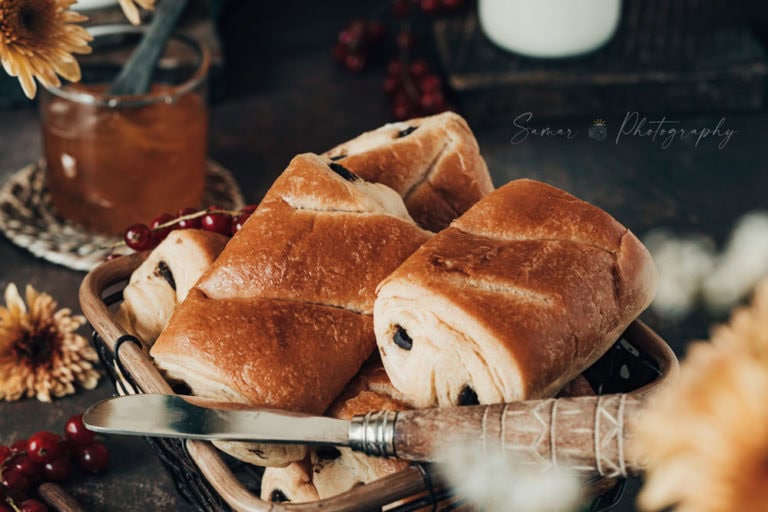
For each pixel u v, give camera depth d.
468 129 0.67
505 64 1.11
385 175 0.64
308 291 0.56
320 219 0.58
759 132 1.12
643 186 1.03
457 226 0.57
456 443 0.49
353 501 0.49
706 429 0.31
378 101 1.18
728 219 0.98
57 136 0.83
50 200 0.92
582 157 1.07
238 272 0.56
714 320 0.82
